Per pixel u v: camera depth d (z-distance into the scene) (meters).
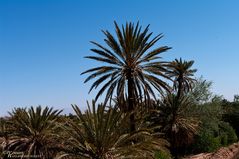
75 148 20.08
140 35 29.64
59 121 25.41
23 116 25.50
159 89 30.16
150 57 30.14
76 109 19.94
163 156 34.62
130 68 30.11
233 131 68.38
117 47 29.81
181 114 49.09
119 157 19.72
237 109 77.00
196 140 56.03
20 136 25.14
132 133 20.28
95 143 19.67
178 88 49.84
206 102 58.38
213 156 48.50
